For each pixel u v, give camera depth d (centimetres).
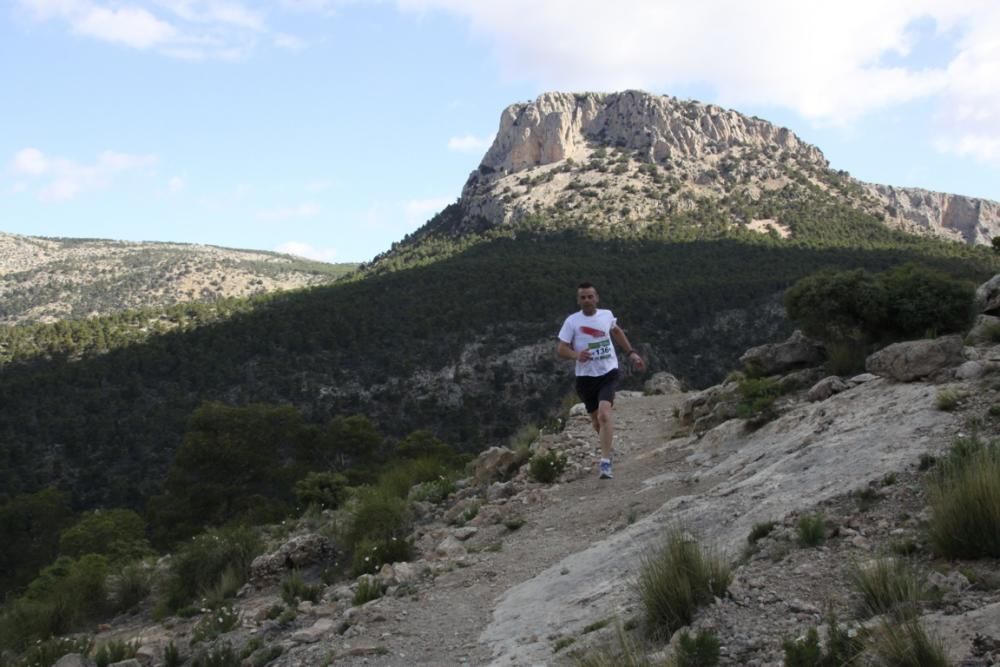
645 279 9412
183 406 7119
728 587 421
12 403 7050
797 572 429
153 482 5856
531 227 13400
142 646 724
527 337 8262
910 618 327
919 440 580
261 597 853
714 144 15875
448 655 481
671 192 14038
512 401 7562
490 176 17325
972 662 287
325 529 1003
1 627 929
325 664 514
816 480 577
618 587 498
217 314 11331
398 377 7781
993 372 689
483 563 679
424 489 1138
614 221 13200
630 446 1029
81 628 956
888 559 392
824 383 858
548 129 16700
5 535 3756
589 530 698
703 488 718
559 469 956
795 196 14162
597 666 371
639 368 883
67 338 10425
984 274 7169
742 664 345
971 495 399
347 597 705
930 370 750
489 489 983
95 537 2764
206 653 621
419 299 9550
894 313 952
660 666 353
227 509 3491
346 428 4069
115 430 6600
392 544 800
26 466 5956
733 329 7694
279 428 4050
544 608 518
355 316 9025
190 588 952
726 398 994
